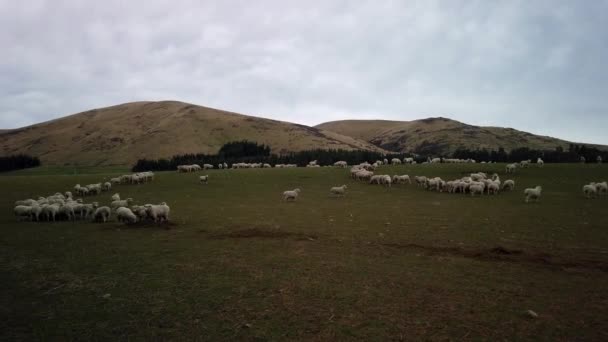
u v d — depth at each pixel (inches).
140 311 437.4
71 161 6151.6
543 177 2170.3
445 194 1670.8
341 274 565.6
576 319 410.3
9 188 2004.2
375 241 785.6
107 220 1078.4
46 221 1074.7
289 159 4763.8
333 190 1672.0
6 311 439.8
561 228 900.6
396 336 374.9
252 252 699.4
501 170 2453.2
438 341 364.5
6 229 954.1
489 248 715.4
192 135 7135.8
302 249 721.0
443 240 788.6
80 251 716.0
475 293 487.2
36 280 548.7
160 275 566.6
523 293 486.3
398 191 1795.0
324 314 426.3
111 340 370.0
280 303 457.7
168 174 2583.7
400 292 491.5
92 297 481.7
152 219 1051.3
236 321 410.0
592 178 2069.4
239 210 1268.5
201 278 550.9
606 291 491.8
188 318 418.3
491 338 369.7
